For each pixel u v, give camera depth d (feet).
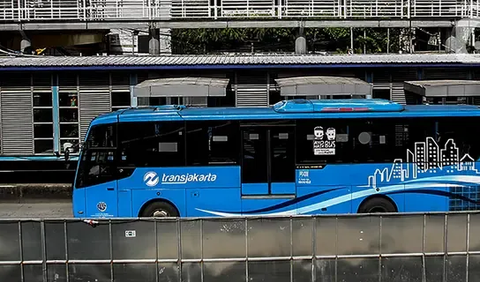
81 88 65.82
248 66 64.54
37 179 68.18
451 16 78.89
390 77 66.69
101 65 63.93
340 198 45.68
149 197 45.50
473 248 33.40
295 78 65.10
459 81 64.03
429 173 45.75
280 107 46.11
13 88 65.67
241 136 45.57
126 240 32.94
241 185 45.57
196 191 45.62
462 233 33.32
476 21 77.92
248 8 80.33
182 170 45.52
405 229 33.27
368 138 45.68
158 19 78.38
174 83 60.49
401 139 45.70
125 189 45.47
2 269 32.81
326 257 33.17
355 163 45.62
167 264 33.04
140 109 47.91
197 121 45.55
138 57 71.82
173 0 83.46
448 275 33.45
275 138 45.65
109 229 32.86
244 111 46.42
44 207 60.03
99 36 90.48
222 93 59.93
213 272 33.09
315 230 33.12
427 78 67.00
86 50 97.66
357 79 64.13
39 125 66.03
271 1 82.58
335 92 60.18
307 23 78.59
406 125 45.70
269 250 33.12
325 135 45.65
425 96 61.31
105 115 46.37
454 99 66.90
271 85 66.23
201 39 100.48
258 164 45.62
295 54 75.00
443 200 45.93
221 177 45.57
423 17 78.59
